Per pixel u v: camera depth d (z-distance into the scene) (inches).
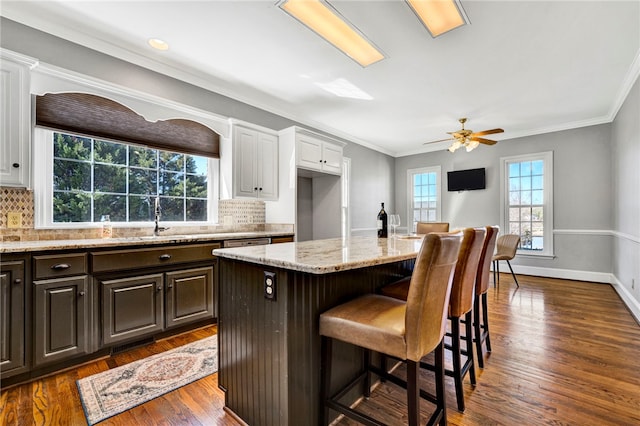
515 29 93.0
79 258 80.9
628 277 139.3
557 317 122.6
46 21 88.5
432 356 93.1
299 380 52.8
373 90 138.7
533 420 61.5
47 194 95.4
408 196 262.4
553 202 197.3
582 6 83.0
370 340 48.1
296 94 142.6
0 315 69.5
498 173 218.8
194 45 102.3
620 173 155.0
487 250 82.2
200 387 72.9
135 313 90.9
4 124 78.0
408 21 89.6
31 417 61.5
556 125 193.3
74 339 79.7
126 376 77.2
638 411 63.9
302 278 53.1
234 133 133.0
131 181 115.7
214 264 110.8
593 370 80.9
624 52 106.7
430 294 45.4
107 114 105.8
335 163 168.2
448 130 202.8
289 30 94.0
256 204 155.0
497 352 92.0
